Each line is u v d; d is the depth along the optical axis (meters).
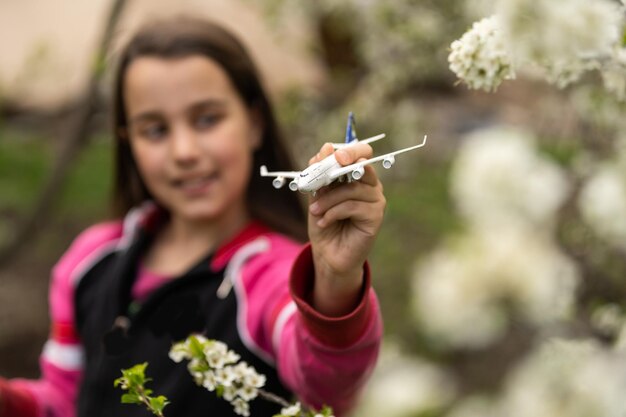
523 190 1.45
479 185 1.46
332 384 1.08
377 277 2.94
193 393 1.24
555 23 0.92
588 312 1.49
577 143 1.67
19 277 3.02
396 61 2.35
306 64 3.27
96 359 1.35
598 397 1.26
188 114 1.33
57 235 3.30
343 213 0.95
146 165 1.36
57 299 1.47
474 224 1.44
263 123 1.44
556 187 1.48
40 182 3.57
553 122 1.99
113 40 2.27
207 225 1.39
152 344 1.30
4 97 3.87
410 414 1.66
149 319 1.31
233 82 1.36
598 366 1.28
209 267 1.31
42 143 3.95
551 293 1.37
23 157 3.81
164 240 1.44
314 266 1.04
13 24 4.35
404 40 2.24
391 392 1.67
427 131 3.03
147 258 1.42
